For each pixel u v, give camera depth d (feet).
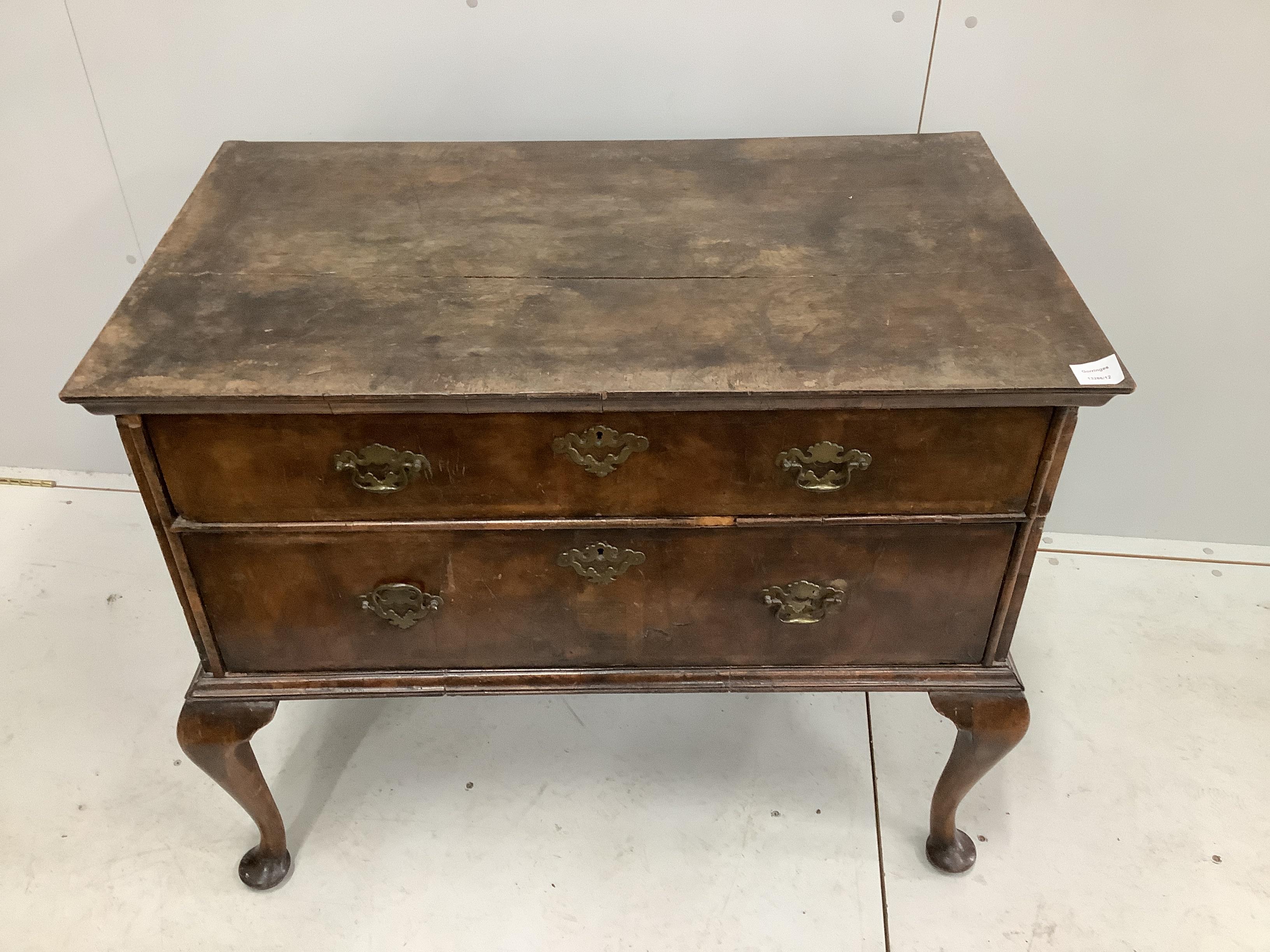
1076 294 3.65
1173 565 6.59
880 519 3.62
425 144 4.71
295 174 4.45
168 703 5.68
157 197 5.80
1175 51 4.95
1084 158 5.32
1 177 5.71
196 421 3.32
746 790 5.31
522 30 5.04
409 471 3.47
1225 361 5.89
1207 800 5.23
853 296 3.67
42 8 5.09
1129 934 4.67
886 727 5.64
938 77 5.12
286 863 4.88
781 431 3.41
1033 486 3.54
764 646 4.04
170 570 3.72
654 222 4.12
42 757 5.40
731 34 5.02
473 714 5.70
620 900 4.83
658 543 3.71
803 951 4.63
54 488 7.02
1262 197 5.32
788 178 4.42
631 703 5.78
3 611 6.19
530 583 3.82
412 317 3.55
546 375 3.27
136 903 4.79
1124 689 5.80
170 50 5.22
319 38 5.13
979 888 4.86
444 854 5.01
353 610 3.86
